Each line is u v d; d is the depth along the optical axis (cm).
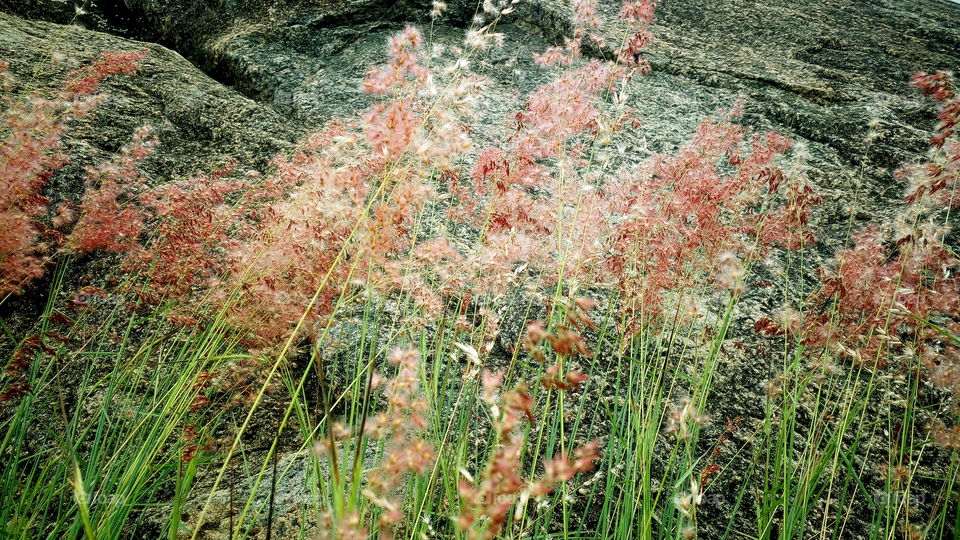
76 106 282
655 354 267
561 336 109
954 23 722
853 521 244
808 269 351
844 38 631
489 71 530
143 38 688
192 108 445
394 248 243
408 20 619
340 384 282
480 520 182
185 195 248
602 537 209
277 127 445
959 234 351
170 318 246
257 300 222
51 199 347
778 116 479
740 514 248
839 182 409
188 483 197
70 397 277
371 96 494
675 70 542
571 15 569
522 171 259
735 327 321
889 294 237
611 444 227
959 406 225
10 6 606
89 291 270
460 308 237
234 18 641
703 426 275
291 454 257
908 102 505
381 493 107
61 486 222
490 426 259
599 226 256
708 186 271
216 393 271
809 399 283
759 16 675
